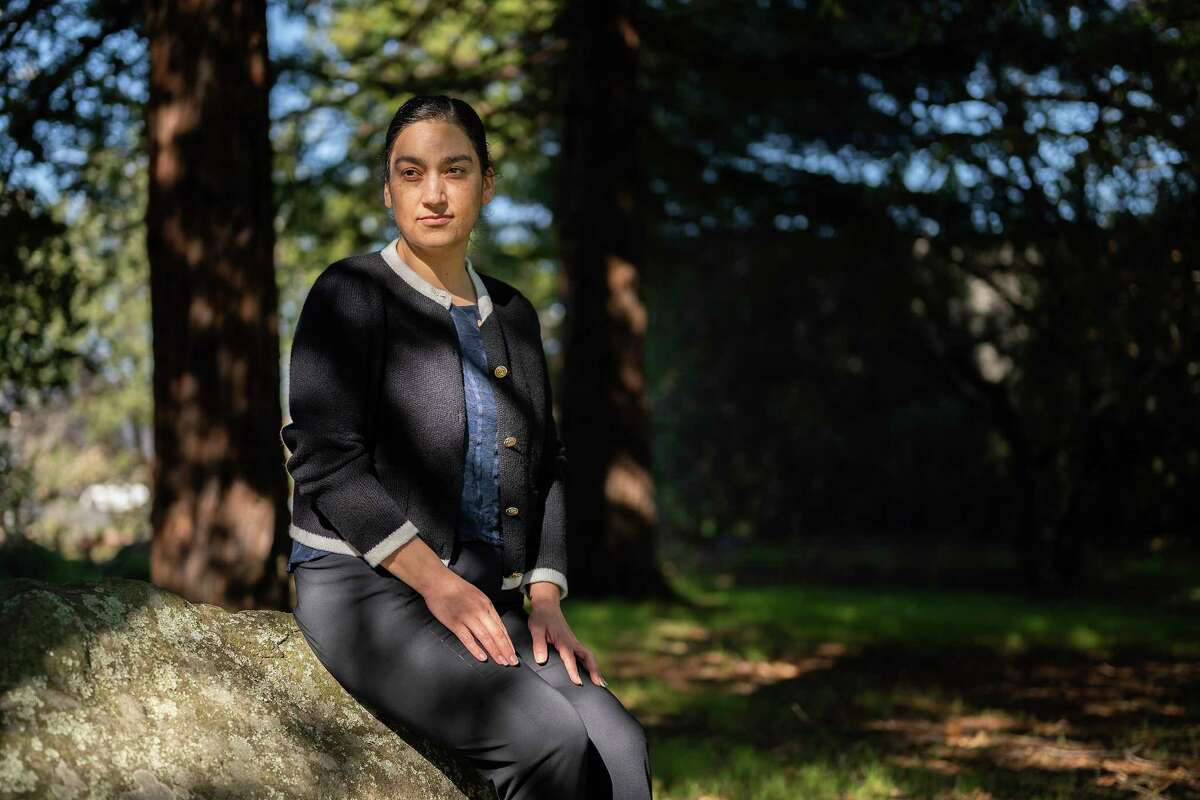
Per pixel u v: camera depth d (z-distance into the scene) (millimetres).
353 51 12891
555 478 2850
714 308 23031
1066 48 9273
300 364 2514
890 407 23125
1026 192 9414
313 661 2592
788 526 23984
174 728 2281
